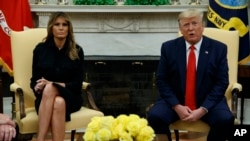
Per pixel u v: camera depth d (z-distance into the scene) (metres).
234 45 3.25
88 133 1.83
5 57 4.15
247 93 4.28
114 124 1.84
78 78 3.06
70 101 2.93
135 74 4.45
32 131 2.90
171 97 2.86
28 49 3.24
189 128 2.85
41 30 3.34
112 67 4.46
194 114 2.74
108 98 4.42
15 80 3.19
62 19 3.02
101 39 4.53
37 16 4.53
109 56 4.53
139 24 4.49
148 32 4.52
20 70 3.19
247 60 4.18
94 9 4.35
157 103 2.97
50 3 4.65
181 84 2.88
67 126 2.91
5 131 2.05
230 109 3.11
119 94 4.43
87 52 4.53
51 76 3.05
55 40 3.08
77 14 4.45
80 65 3.11
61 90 2.87
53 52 3.09
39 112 2.80
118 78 4.45
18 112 3.03
